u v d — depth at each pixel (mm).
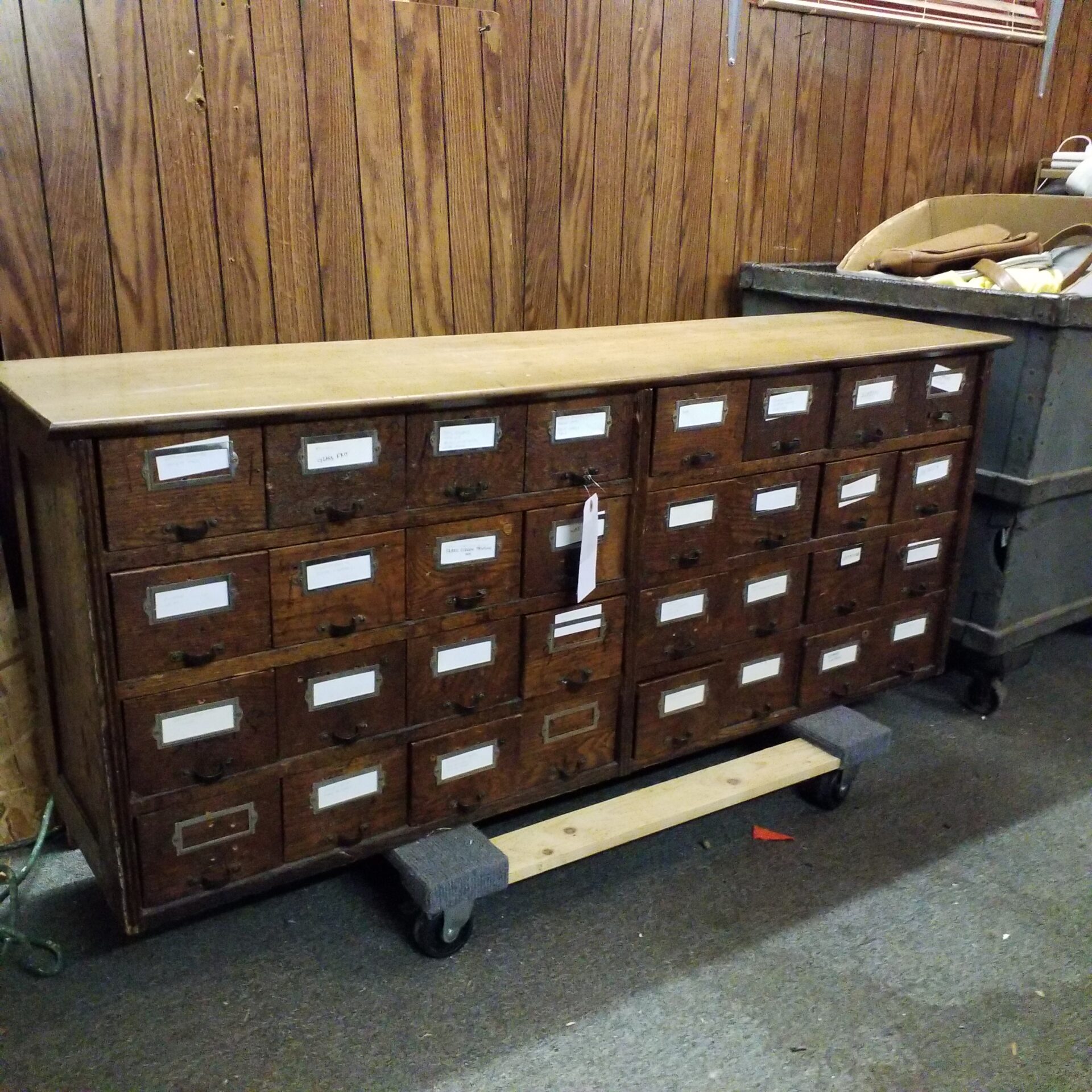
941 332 2207
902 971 1714
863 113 2885
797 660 2111
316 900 1821
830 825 2107
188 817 1486
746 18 2564
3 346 1850
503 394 1532
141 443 1301
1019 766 2342
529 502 1633
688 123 2562
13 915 1702
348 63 2047
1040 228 2885
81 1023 1540
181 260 1975
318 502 1447
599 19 2340
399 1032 1551
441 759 1692
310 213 2088
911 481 2123
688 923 1808
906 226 2881
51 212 1834
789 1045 1557
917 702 2619
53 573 1533
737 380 1787
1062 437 2342
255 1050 1507
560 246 2449
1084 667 2824
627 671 1854
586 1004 1618
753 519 1910
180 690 1423
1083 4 3266
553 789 1847
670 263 2656
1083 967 1738
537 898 1859
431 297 2289
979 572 2439
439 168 2215
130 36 1826
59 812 1812
